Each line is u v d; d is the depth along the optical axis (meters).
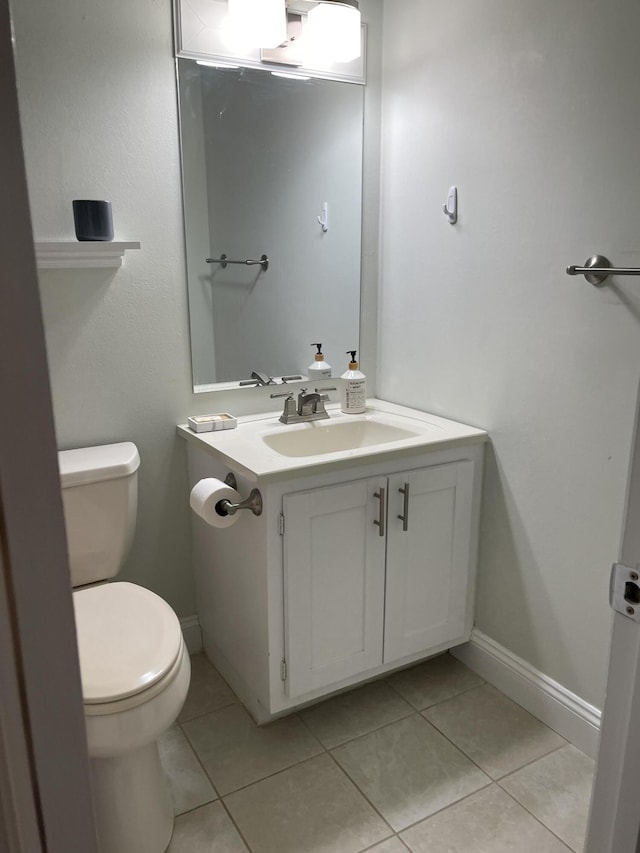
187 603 2.26
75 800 0.61
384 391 2.42
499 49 1.74
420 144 2.07
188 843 1.53
